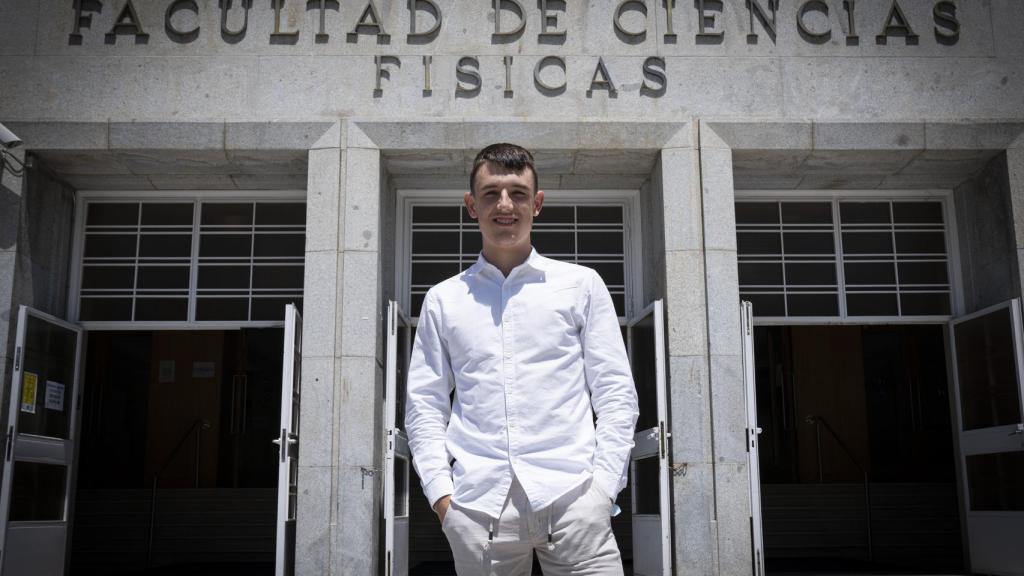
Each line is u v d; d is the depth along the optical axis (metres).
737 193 8.71
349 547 7.11
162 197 8.56
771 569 9.79
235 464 14.72
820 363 15.18
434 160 7.91
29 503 7.56
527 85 7.83
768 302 8.60
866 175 8.39
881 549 12.08
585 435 2.71
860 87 7.91
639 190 8.55
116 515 12.26
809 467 14.90
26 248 7.68
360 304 7.46
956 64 7.98
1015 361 7.69
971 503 8.48
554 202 8.66
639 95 7.83
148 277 8.48
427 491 2.71
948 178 8.49
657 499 7.42
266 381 15.01
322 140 7.68
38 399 7.68
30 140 7.64
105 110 7.74
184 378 14.95
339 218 7.59
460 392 2.80
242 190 8.55
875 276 8.69
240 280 8.47
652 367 7.62
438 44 7.88
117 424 15.18
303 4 7.91
